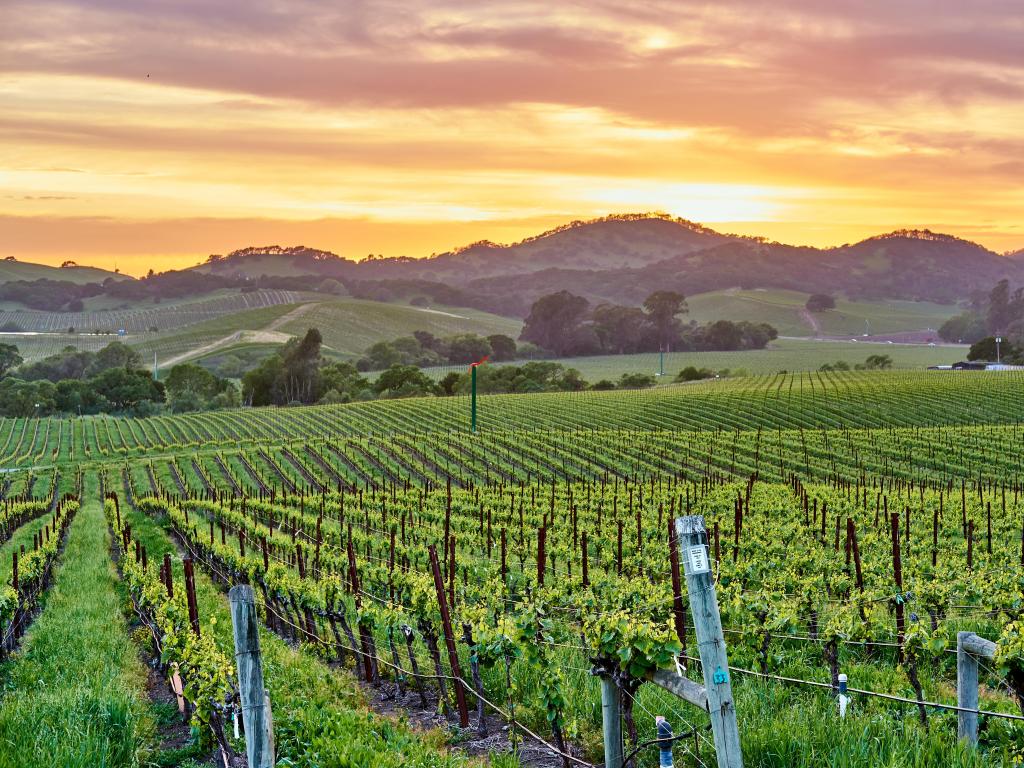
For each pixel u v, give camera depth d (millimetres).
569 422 103125
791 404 105062
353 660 16297
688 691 7902
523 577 20797
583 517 37156
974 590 16406
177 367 163250
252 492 69625
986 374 135500
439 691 13734
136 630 18219
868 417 96000
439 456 80875
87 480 78125
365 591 21172
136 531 41406
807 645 14195
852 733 9047
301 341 163750
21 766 9609
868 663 13617
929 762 8453
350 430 107000
